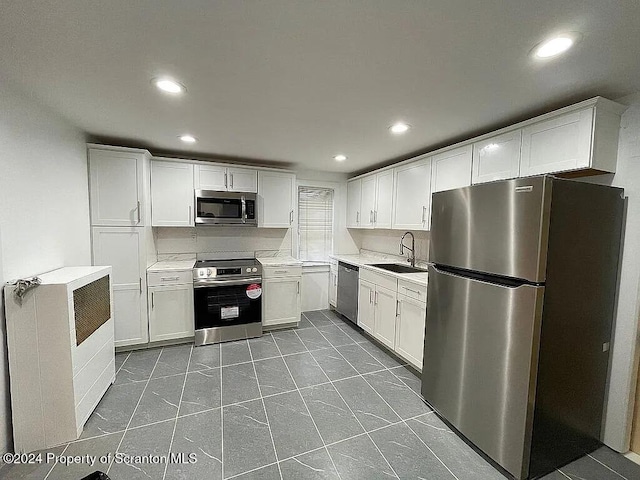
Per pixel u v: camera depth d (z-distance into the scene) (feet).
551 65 4.54
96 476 3.55
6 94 5.29
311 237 14.51
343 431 6.13
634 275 5.50
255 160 11.80
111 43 4.15
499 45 4.07
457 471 5.20
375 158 11.21
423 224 9.44
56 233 6.91
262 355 9.63
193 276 10.15
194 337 10.38
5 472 4.99
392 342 9.48
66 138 7.39
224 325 10.65
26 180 5.84
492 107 6.15
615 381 5.76
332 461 5.34
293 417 6.53
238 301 10.82
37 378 5.40
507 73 4.81
